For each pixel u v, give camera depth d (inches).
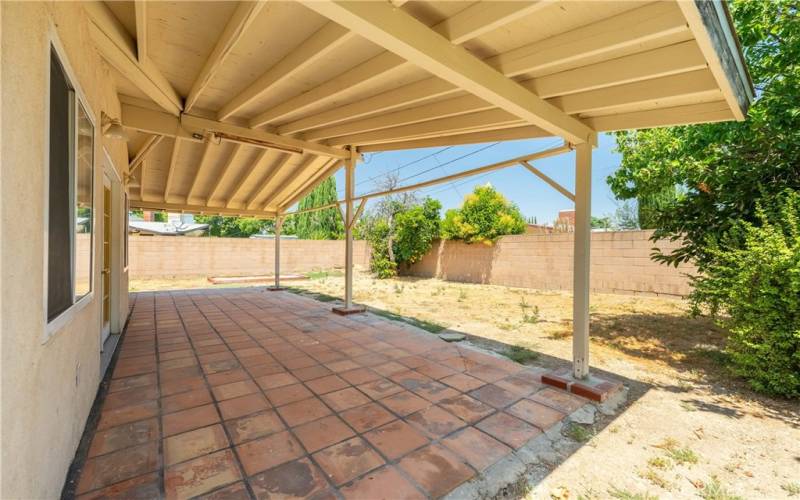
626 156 271.6
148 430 95.1
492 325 224.5
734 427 101.6
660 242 291.9
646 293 299.4
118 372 138.1
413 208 512.7
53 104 65.6
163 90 142.5
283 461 82.2
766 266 118.1
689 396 121.6
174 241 498.9
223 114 170.2
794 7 164.9
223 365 147.9
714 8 70.9
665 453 89.1
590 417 106.2
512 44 93.4
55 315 65.9
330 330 209.6
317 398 116.4
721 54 78.4
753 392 124.7
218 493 71.5
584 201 127.5
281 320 236.4
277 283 389.4
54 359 64.9
